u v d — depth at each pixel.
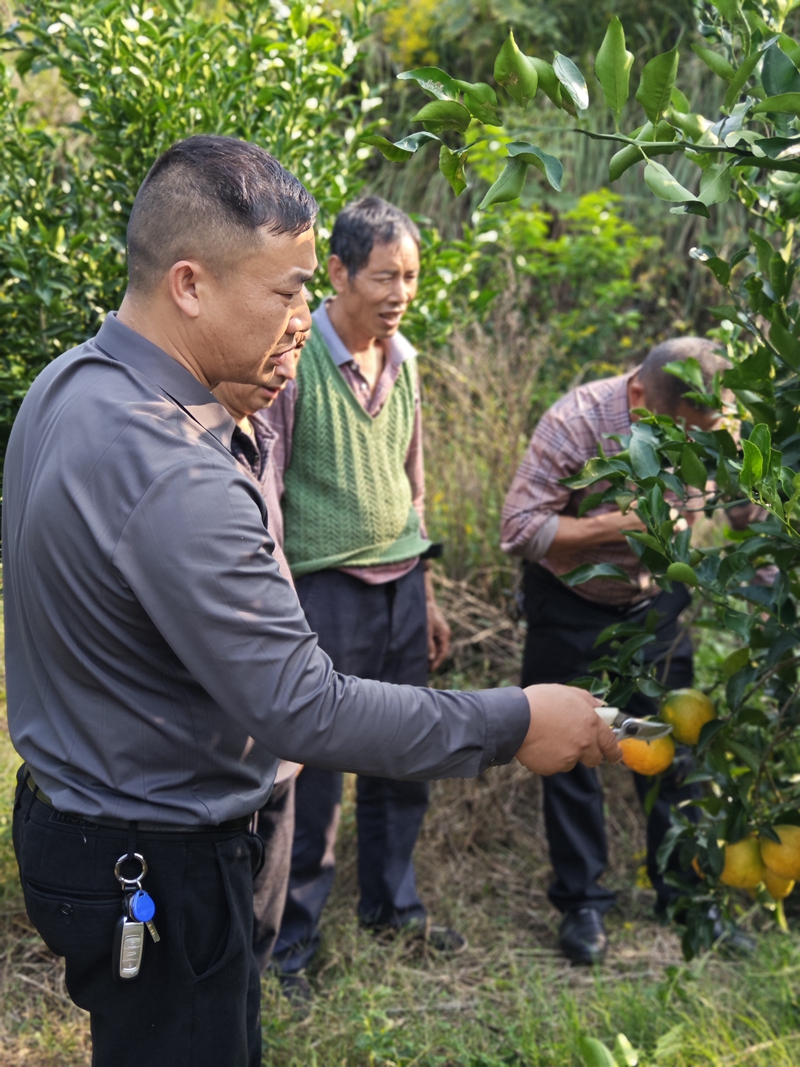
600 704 1.44
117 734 1.26
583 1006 2.56
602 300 5.11
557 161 1.11
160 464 1.18
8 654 1.39
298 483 2.47
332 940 2.72
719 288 5.14
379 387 2.50
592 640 2.75
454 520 3.88
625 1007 2.40
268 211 1.22
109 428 1.20
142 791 1.27
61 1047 2.22
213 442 1.27
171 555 1.16
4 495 1.38
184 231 1.22
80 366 1.30
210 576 1.16
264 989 2.41
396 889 2.75
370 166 5.86
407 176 5.73
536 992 2.52
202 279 1.24
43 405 1.32
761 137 1.16
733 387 1.53
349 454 2.45
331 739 1.20
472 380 4.01
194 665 1.18
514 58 1.09
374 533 2.51
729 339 1.83
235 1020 1.39
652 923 2.97
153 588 1.17
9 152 2.40
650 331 5.42
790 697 1.70
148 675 1.25
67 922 1.29
